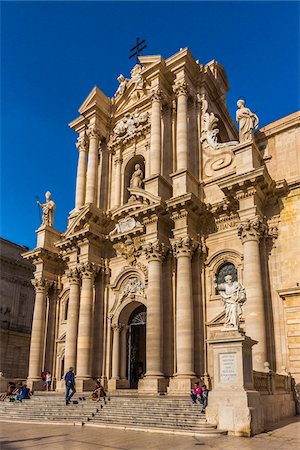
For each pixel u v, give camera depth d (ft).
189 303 77.66
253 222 73.56
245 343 49.06
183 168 88.74
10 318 151.23
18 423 59.47
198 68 103.24
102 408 61.93
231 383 47.47
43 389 99.19
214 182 88.12
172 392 73.20
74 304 95.96
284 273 73.05
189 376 73.46
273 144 83.46
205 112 98.53
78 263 97.66
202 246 84.07
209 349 77.30
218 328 77.61
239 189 76.28
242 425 44.32
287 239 74.59
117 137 110.73
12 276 156.15
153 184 88.74
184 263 80.07
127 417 55.67
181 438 42.34
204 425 46.52
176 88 98.68
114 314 93.09
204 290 81.61
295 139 81.00
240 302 51.83
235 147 79.51
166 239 86.99
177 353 75.77
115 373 89.15
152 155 94.38
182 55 99.50
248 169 76.59
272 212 77.61
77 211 105.40
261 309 68.95
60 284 110.01
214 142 93.76
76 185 112.27
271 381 57.00
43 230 109.91
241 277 77.77
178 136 93.35
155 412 55.67
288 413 61.62
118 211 96.78
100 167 110.93
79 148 115.75
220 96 112.16
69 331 94.27
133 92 111.14
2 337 146.00
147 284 88.22
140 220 88.17
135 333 99.40
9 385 86.94
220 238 82.99
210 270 82.43
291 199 76.38
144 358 105.29
